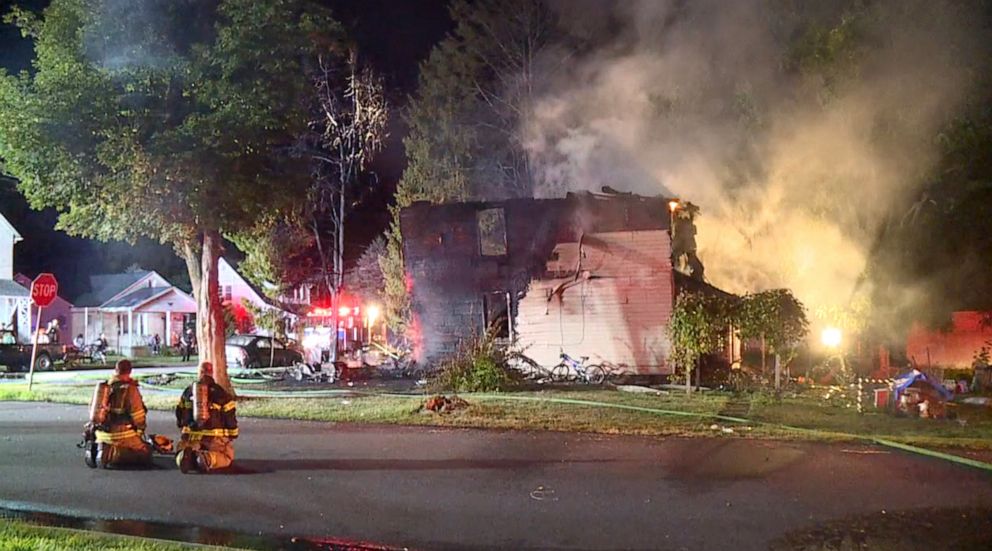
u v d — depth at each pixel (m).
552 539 7.66
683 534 7.79
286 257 40.06
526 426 14.27
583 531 7.90
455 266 25.12
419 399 18.16
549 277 24.23
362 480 10.13
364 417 15.45
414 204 25.69
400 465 11.05
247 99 16.86
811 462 11.14
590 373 23.16
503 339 24.41
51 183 17.50
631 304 23.69
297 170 18.34
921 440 12.60
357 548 7.43
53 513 8.59
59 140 16.53
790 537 7.68
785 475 10.33
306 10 17.77
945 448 12.11
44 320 45.53
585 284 23.95
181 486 9.81
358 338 40.31
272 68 17.22
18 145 16.66
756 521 8.21
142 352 48.31
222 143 16.53
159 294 50.03
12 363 31.69
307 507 8.81
